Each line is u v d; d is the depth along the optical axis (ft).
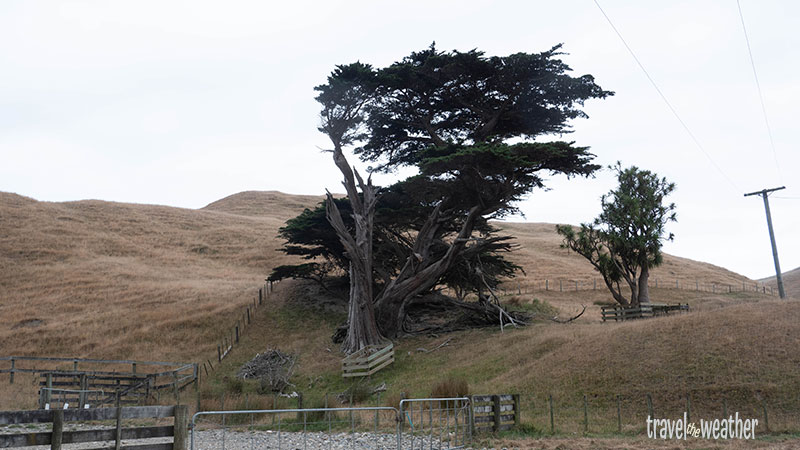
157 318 165.99
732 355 80.02
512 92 132.36
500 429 62.59
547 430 64.34
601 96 127.34
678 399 73.92
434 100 140.36
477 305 148.87
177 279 215.72
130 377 110.83
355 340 135.95
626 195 144.97
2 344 147.23
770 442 55.98
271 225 336.29
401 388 103.45
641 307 132.77
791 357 76.23
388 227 158.92
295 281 201.26
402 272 147.13
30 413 31.30
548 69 125.49
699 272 286.05
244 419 81.46
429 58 127.44
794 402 67.67
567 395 80.89
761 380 72.95
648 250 142.51
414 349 132.26
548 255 308.19
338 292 184.85
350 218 159.02
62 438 31.91
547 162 120.67
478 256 151.84
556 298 213.05
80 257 233.76
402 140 146.72
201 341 152.15
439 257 150.20
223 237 294.87
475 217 133.80
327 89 126.82
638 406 74.28
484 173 120.78
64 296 185.78
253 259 262.26
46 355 141.59
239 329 159.43
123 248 257.14
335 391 112.16
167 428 35.14
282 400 99.81
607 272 148.77
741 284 265.34
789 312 90.43
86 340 150.61
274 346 147.33
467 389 84.43
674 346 86.38
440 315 165.58
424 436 60.80
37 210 289.94
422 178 122.72
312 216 158.51
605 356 89.20
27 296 184.75
